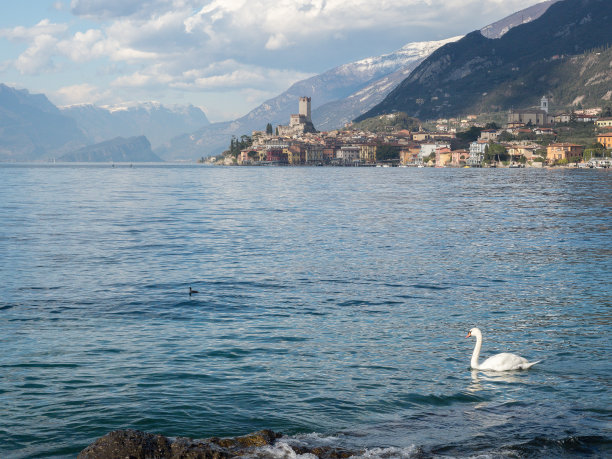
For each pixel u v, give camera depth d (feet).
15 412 66.23
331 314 112.57
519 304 120.06
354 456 55.62
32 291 132.67
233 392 72.43
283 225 275.18
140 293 131.44
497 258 177.88
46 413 66.03
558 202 405.39
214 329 101.96
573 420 64.85
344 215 324.39
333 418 65.31
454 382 76.54
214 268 163.02
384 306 119.03
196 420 64.49
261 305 120.16
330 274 153.48
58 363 83.05
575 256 180.65
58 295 128.77
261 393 72.13
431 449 57.77
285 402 69.51
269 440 58.29
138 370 80.28
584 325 103.96
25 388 73.41
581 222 280.51
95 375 78.23
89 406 67.97
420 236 232.12
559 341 94.53
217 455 54.24
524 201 418.72
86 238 226.17
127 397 70.64
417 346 92.22
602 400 70.38
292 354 87.81
